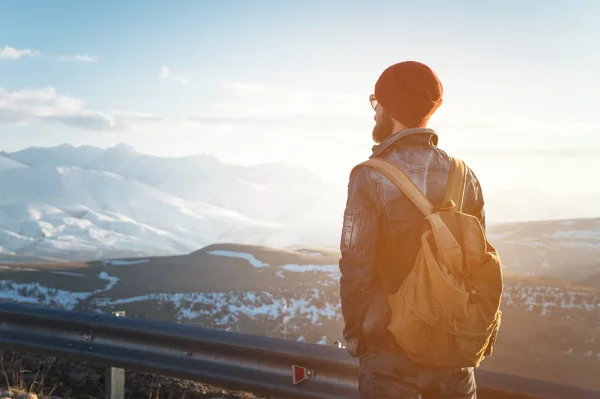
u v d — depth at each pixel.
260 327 66.06
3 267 112.50
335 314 72.94
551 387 3.56
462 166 2.80
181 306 79.56
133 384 6.37
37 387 5.95
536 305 60.88
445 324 2.46
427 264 2.50
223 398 5.96
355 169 2.78
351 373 4.12
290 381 4.41
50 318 5.63
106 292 90.69
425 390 2.59
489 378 3.73
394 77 2.78
